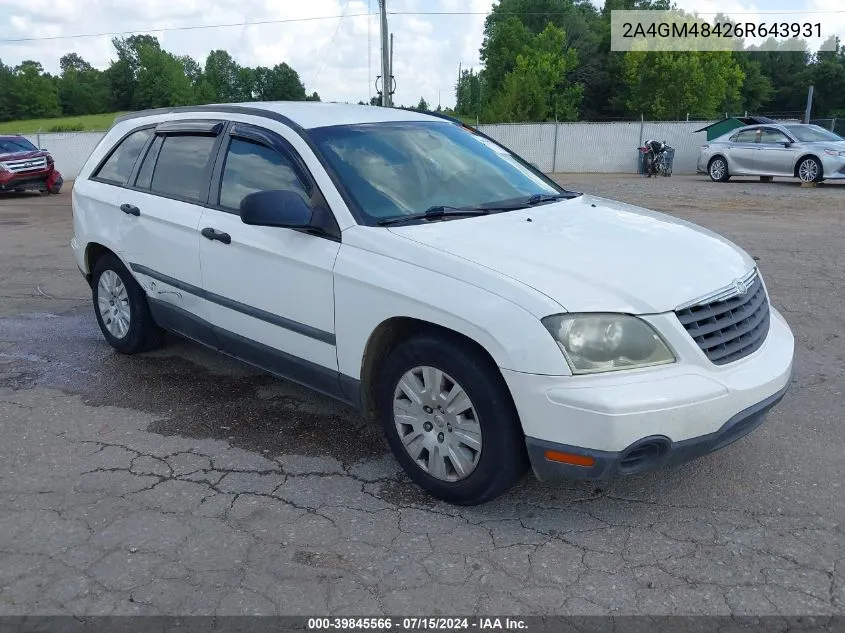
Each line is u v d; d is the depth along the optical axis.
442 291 3.39
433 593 2.99
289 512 3.58
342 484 3.85
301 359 4.15
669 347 3.21
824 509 3.56
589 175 29.84
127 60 94.50
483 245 3.56
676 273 3.44
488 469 3.38
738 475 3.89
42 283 8.55
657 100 55.09
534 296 3.18
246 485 3.84
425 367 3.54
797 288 7.79
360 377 3.84
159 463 4.07
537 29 82.81
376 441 4.34
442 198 4.21
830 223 12.40
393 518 3.53
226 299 4.52
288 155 4.26
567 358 3.11
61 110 91.12
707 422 3.20
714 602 2.92
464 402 3.42
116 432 4.46
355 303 3.74
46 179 20.95
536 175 5.00
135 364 5.63
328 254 3.86
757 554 3.22
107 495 3.74
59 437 4.40
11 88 87.69
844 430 4.39
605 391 3.08
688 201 16.42
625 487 3.79
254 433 4.45
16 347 6.10
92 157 5.94
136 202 5.19
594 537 3.36
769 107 84.50
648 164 27.44
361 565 3.17
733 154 21.48
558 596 2.97
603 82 78.12
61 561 3.19
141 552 3.26
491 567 3.15
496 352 3.20
